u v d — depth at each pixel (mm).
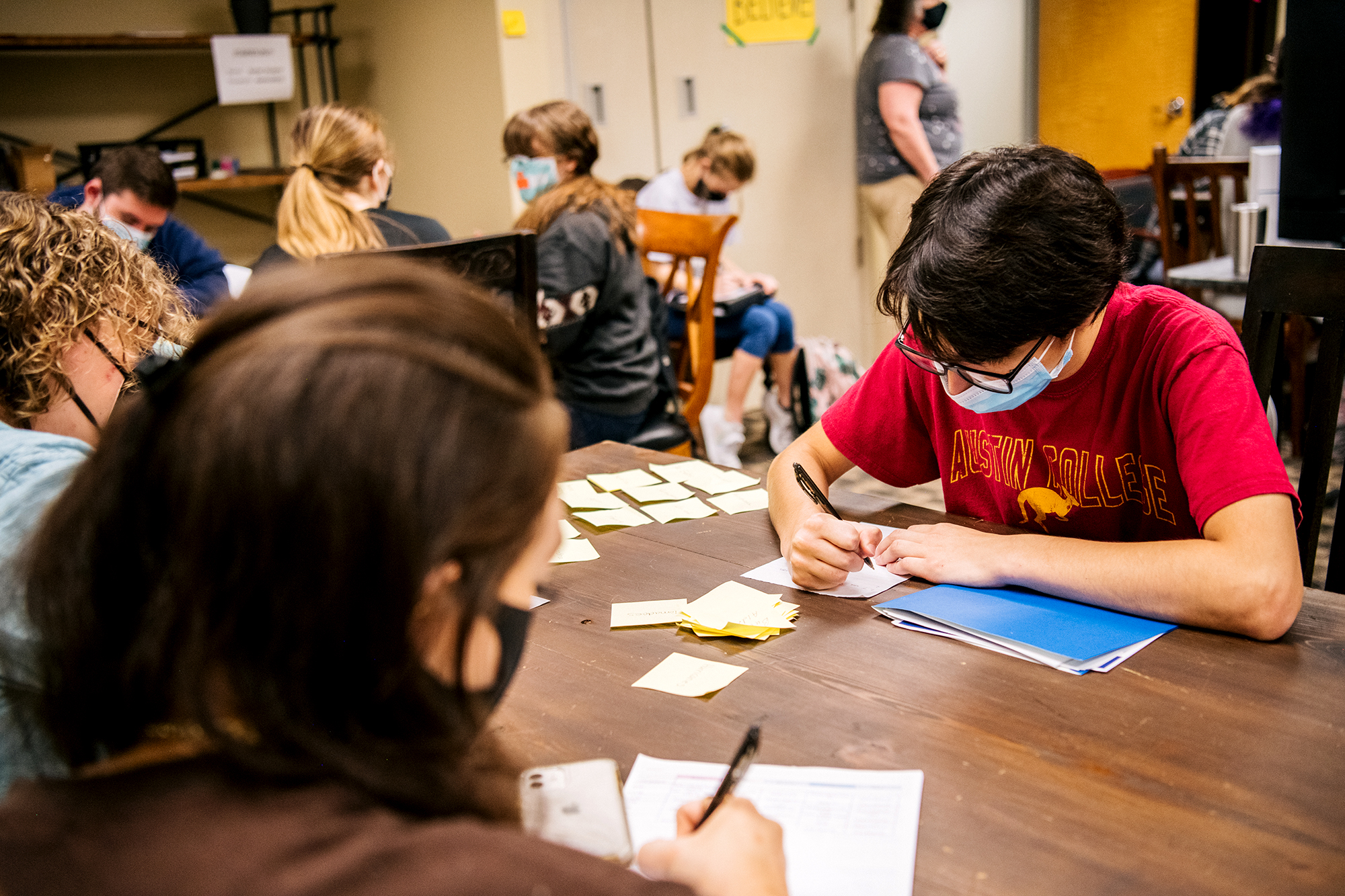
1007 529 1329
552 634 1125
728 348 3869
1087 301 1063
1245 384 1139
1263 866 699
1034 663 994
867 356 5016
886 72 4008
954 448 1466
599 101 4066
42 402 883
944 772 833
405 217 2680
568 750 896
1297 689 913
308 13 4621
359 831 432
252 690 426
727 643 1085
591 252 2623
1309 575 1389
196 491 411
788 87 4484
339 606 417
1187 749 837
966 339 1089
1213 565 1015
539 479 460
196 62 4285
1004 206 1051
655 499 1538
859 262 4879
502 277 2072
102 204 2672
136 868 422
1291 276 1383
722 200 3930
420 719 460
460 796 481
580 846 720
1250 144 4117
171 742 480
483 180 4062
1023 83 4895
